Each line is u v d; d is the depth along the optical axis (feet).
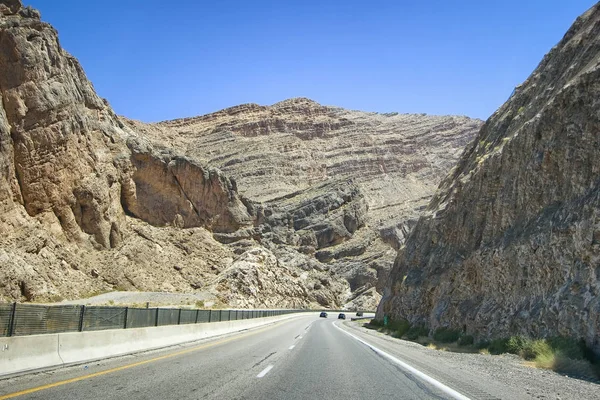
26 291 205.16
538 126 105.50
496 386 41.11
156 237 331.77
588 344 64.54
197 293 283.59
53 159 265.54
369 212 601.21
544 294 82.89
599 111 85.35
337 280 433.07
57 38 294.25
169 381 39.11
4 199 231.91
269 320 196.75
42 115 264.52
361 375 46.21
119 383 37.29
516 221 105.09
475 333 100.27
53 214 260.42
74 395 32.04
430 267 152.66
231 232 400.67
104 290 253.85
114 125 355.36
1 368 39.04
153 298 250.78
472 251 124.47
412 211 593.83
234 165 653.30
